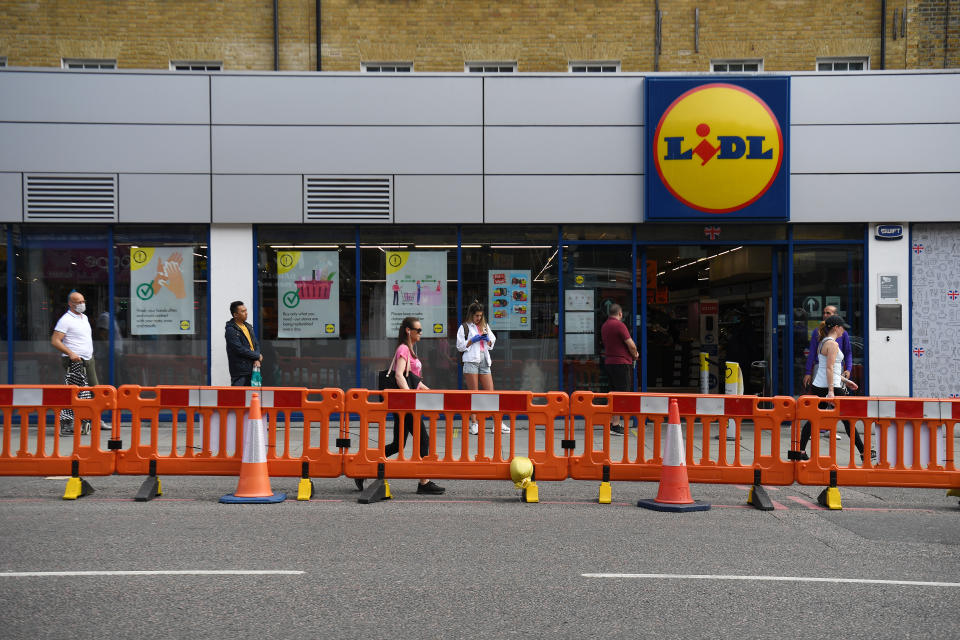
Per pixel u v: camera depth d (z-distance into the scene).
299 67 14.81
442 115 13.81
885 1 14.75
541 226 14.08
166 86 13.69
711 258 14.34
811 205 13.76
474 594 5.07
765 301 14.34
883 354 13.84
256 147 13.75
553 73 13.82
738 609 4.84
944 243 13.90
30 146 13.63
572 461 8.38
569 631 4.43
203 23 14.79
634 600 4.98
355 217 13.84
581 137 13.84
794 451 8.28
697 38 14.80
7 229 13.87
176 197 13.73
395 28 14.88
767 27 14.81
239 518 7.28
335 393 8.34
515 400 8.38
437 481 9.58
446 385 14.10
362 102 13.79
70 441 11.89
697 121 13.57
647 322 15.10
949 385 13.84
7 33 14.65
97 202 13.71
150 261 13.95
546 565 5.77
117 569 5.55
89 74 13.63
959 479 8.18
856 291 14.03
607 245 14.09
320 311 14.04
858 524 7.41
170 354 13.97
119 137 13.68
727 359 14.81
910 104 13.70
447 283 14.09
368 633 4.37
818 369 10.88
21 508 7.71
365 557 5.94
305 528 6.89
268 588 5.15
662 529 7.04
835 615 4.75
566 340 14.11
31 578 5.32
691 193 13.61
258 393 8.33
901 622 4.64
